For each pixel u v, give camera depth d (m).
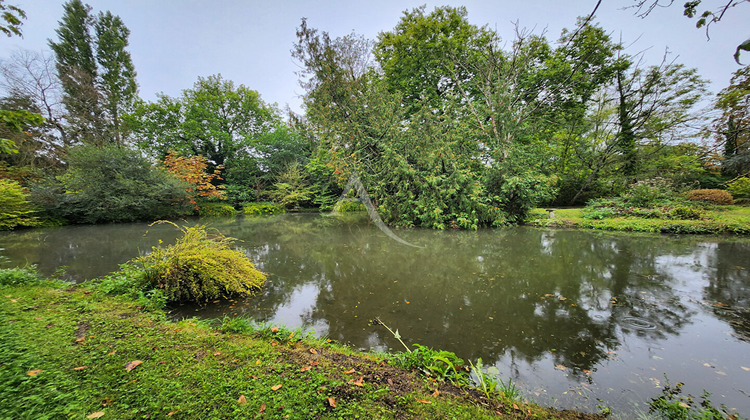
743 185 10.21
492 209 9.44
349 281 4.15
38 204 9.88
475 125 10.86
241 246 6.79
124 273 3.79
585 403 1.65
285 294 3.63
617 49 12.69
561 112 13.82
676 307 3.06
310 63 9.95
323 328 2.69
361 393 1.50
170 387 1.48
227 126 21.03
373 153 10.22
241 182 20.72
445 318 2.90
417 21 13.14
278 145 21.09
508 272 4.50
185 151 18.92
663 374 1.93
